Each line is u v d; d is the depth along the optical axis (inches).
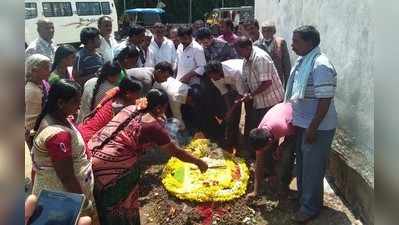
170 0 1273.4
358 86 155.2
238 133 210.5
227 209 158.6
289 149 165.9
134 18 977.5
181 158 129.0
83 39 187.8
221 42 230.5
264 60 180.7
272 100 185.0
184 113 222.5
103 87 156.6
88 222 55.8
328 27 190.2
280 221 153.2
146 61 249.9
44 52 211.9
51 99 99.0
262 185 171.9
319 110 136.2
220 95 218.7
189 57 225.3
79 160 102.6
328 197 169.6
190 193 163.3
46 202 54.7
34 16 650.8
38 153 97.3
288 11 275.0
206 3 1296.8
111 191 117.8
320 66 135.6
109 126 122.2
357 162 154.7
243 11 747.4
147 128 120.3
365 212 145.6
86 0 767.1
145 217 159.0
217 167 182.2
